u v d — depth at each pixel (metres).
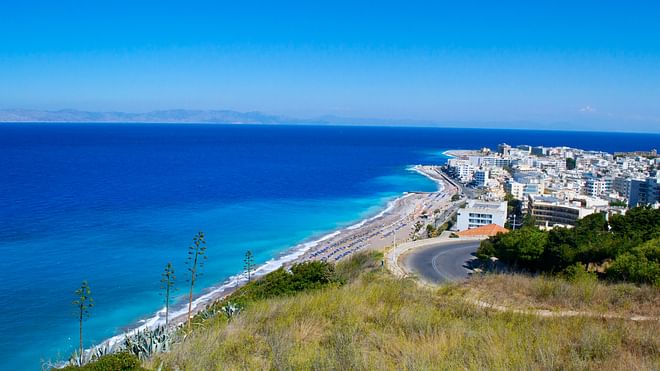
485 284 22.95
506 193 165.12
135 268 72.12
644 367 10.49
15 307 56.09
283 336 12.80
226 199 138.00
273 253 87.12
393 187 183.62
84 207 115.31
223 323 16.53
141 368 11.54
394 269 47.47
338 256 84.94
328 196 155.12
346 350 10.82
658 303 18.39
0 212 106.38
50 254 76.62
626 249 40.94
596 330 12.98
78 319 53.62
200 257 80.38
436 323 14.09
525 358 10.76
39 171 180.12
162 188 150.75
